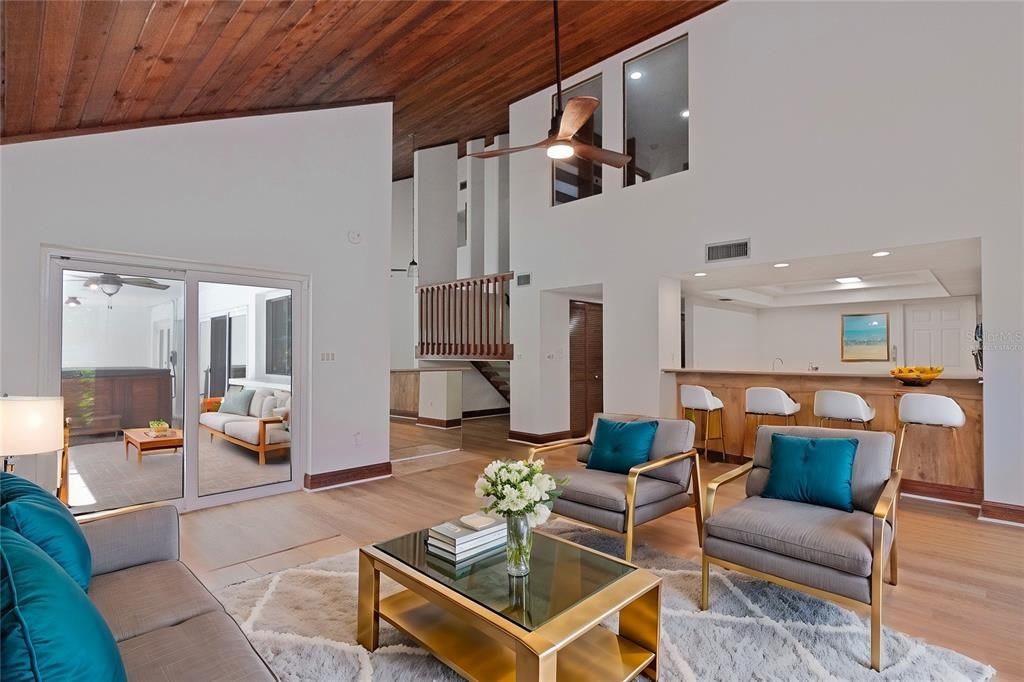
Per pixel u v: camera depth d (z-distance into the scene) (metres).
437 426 7.03
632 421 3.78
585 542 3.52
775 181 5.09
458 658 2.03
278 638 2.36
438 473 5.46
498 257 9.66
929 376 4.48
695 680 2.07
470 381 10.20
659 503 3.26
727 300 8.44
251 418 4.55
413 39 4.39
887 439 2.77
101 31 2.45
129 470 3.94
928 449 4.53
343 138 5.11
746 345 9.68
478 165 10.21
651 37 5.97
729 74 5.40
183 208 4.09
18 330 3.39
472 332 8.00
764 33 5.17
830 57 4.78
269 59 3.60
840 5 4.73
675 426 3.53
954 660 2.19
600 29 5.57
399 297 10.62
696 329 8.36
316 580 2.94
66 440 3.66
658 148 6.01
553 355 7.29
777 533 2.42
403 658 2.22
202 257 4.19
